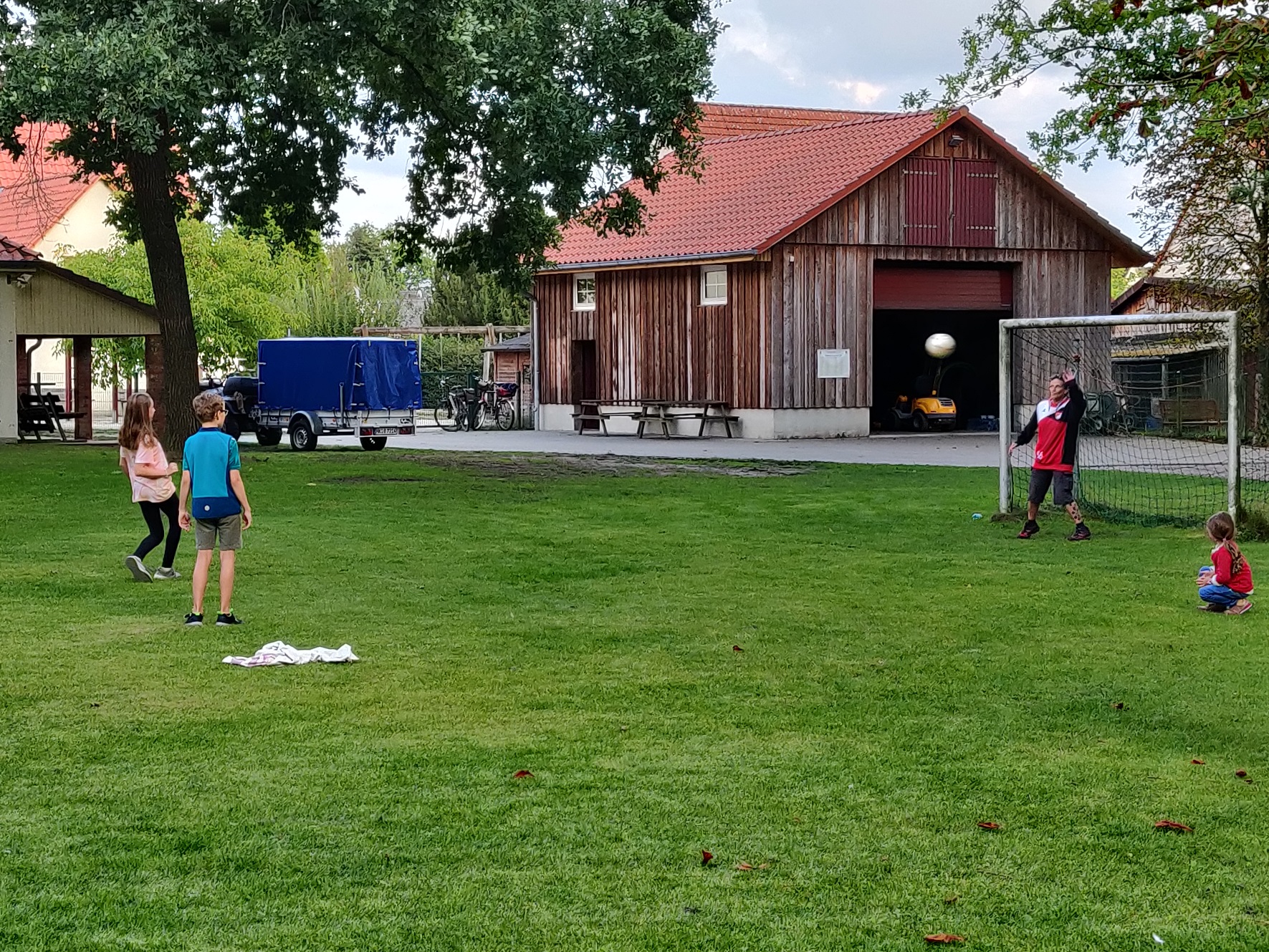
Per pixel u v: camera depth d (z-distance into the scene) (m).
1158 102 9.54
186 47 21.02
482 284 66.56
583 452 30.39
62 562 13.38
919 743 7.14
